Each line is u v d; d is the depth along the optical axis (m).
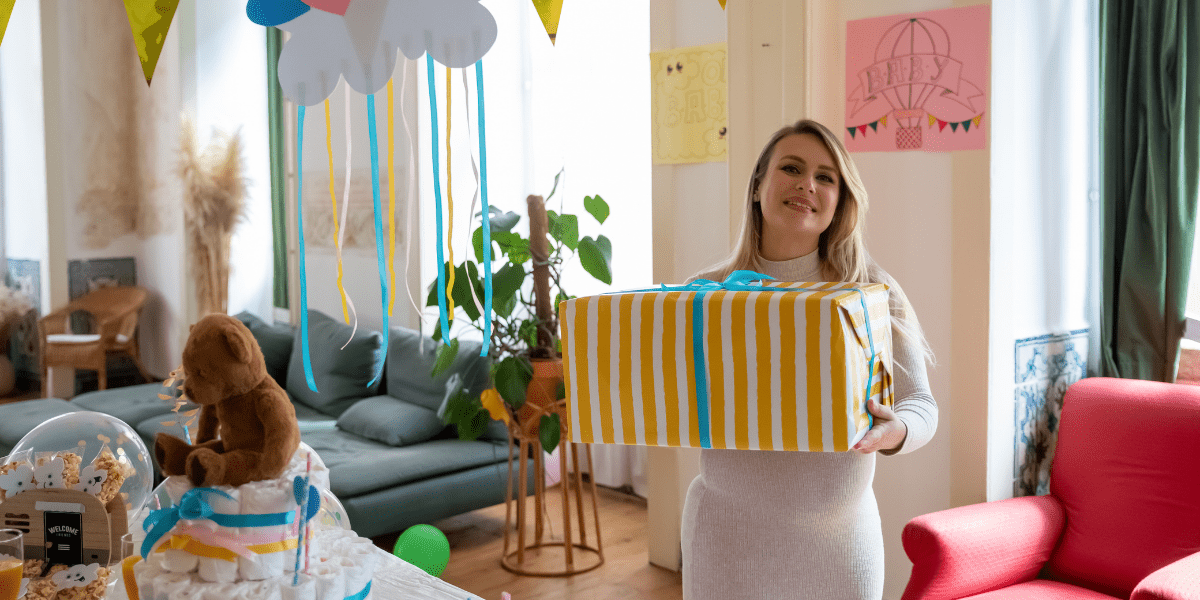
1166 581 1.68
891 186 2.57
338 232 1.11
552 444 3.08
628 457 4.23
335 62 1.04
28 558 1.39
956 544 1.97
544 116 4.56
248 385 1.27
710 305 1.29
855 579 1.48
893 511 2.62
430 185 4.62
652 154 3.19
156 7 0.86
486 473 3.62
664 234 3.17
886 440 1.36
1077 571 2.17
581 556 3.40
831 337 1.23
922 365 1.56
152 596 1.18
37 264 6.07
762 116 2.75
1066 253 2.74
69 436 1.45
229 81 5.96
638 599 2.99
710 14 2.98
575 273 4.32
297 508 1.23
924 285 2.52
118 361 6.14
